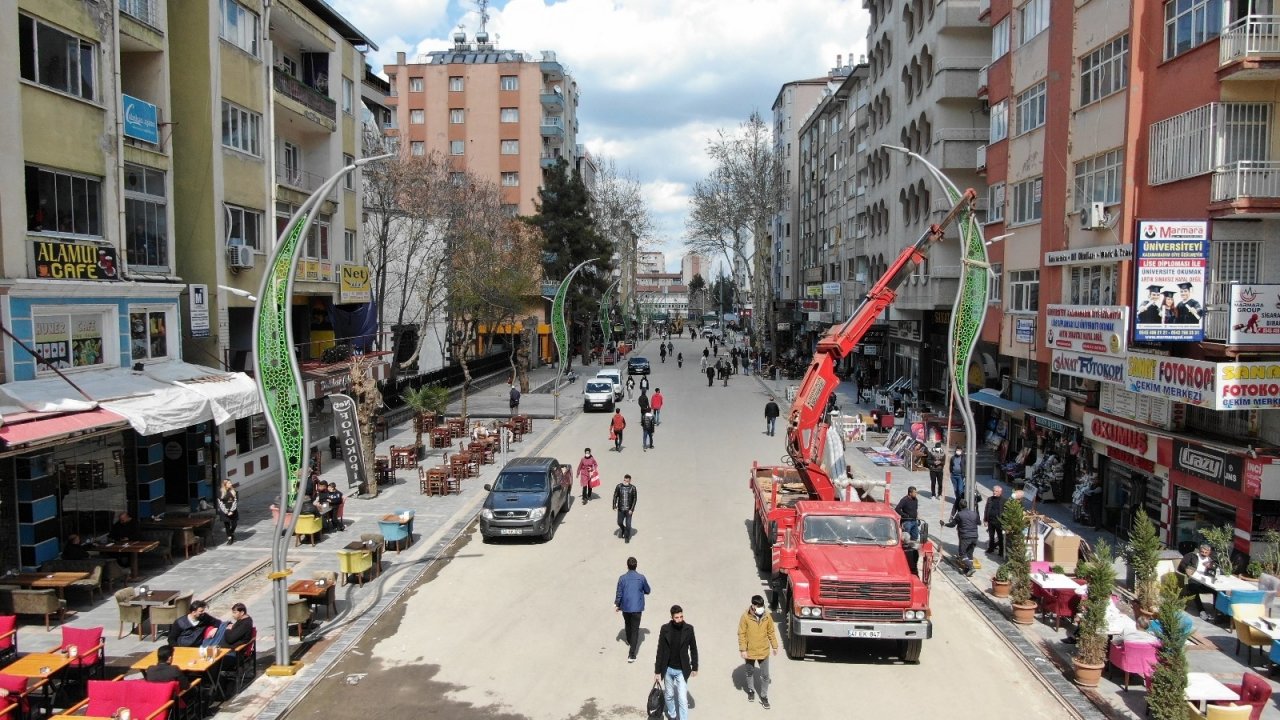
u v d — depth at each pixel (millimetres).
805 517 14070
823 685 11836
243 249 23766
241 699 11344
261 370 12148
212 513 19188
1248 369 15102
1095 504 20484
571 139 89000
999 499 18391
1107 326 19375
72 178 17500
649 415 31734
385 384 37438
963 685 11844
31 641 13055
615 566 17391
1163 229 16500
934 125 36156
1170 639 10117
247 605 15062
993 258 28500
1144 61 19031
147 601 13578
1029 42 25453
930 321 40688
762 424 38094
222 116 23562
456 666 12453
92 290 17375
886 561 12945
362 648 13141
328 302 31703
